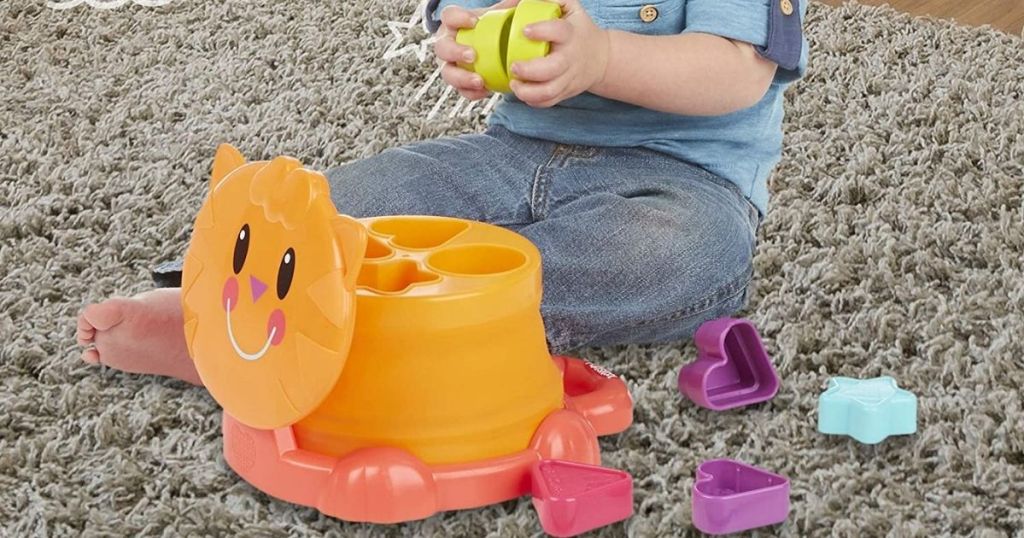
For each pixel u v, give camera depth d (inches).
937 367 43.0
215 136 63.2
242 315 35.5
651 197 45.6
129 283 49.6
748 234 46.4
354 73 70.7
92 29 77.4
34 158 60.8
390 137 62.9
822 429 39.3
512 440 36.0
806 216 55.2
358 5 79.5
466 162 47.8
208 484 37.1
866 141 61.6
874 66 70.0
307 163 60.4
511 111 49.8
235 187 36.8
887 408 38.5
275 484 35.9
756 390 42.2
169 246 52.4
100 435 39.4
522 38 39.2
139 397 41.9
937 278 49.8
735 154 48.4
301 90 68.3
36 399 41.8
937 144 61.0
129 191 57.9
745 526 34.2
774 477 34.8
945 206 55.4
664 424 40.3
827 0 82.8
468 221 40.3
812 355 44.4
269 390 34.8
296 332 33.9
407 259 37.1
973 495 36.1
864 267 50.4
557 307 43.3
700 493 34.1
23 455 38.5
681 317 44.7
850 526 34.4
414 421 35.0
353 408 35.2
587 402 39.2
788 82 48.3
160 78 70.6
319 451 35.9
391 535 34.7
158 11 79.8
